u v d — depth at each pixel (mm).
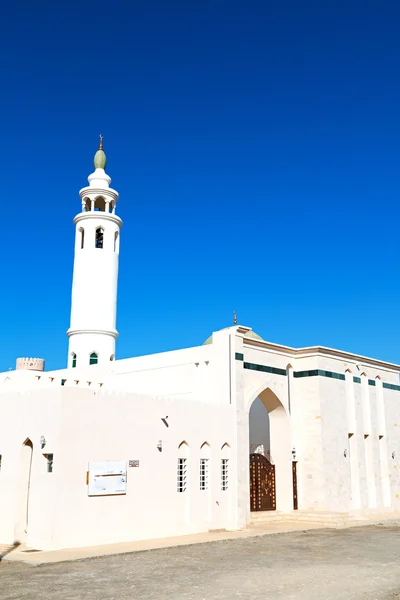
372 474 35531
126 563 16953
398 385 40031
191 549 20062
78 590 13219
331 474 31797
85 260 43250
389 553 19375
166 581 14297
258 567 16406
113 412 22000
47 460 20359
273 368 31547
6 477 21578
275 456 31812
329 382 33188
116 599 12344
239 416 27547
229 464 26812
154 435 23469
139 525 22109
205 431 25844
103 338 42312
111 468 21469
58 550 19000
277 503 30984
